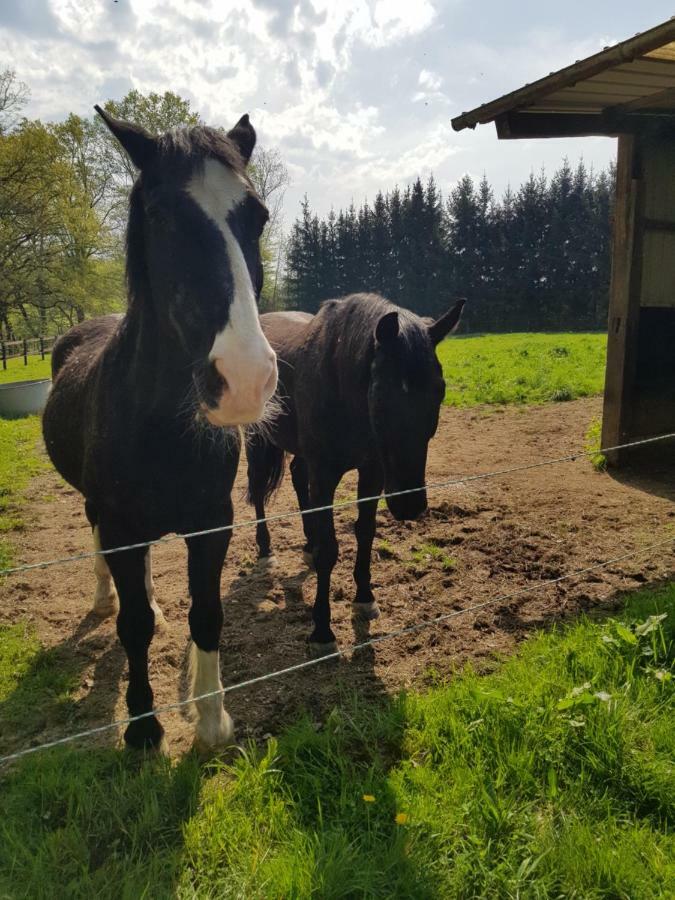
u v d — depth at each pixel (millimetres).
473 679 2725
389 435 2691
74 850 1873
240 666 3143
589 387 10859
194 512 2455
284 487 6797
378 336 2691
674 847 1827
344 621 3582
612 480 5957
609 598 3637
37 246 25250
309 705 2766
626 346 6016
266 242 34344
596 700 2363
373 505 3516
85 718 2758
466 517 5211
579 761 2180
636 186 5723
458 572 4137
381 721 2502
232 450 2467
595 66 3697
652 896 1670
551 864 1783
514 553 4387
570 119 5336
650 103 4969
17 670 3098
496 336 37531
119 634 2449
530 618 3457
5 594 4004
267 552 4543
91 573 4367
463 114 4965
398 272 57250
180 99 25484
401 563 4332
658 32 3193
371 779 2146
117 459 2332
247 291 1849
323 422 3262
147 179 2002
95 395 2467
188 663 2889
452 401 10602
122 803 2062
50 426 3295
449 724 2414
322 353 3264
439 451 7496
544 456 7016
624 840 1845
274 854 1864
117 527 2426
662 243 6102
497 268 53219
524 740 2250
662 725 2291
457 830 1935
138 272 2174
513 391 10891
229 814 2002
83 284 26281
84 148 28797
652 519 4895
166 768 2240
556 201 51719
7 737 2621
